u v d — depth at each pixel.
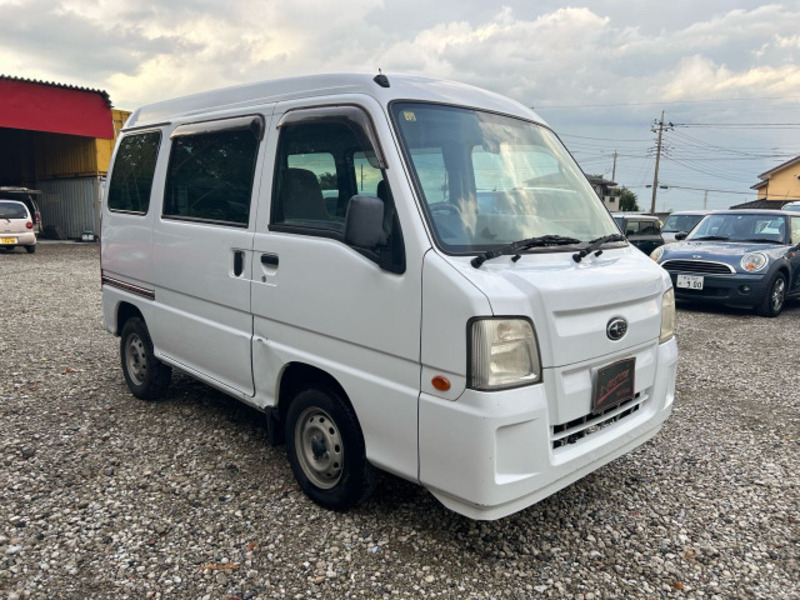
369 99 3.08
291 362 3.41
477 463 2.56
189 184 4.23
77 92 23.58
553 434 2.81
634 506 3.60
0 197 23.47
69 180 26.19
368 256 2.94
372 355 2.97
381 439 2.97
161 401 5.14
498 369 2.56
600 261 3.25
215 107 4.11
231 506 3.47
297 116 3.41
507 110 3.76
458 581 2.86
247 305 3.70
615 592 2.82
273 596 2.72
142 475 3.82
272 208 3.51
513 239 3.10
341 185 3.14
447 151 3.13
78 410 4.90
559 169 3.82
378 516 3.37
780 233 10.37
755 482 3.94
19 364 6.16
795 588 2.88
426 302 2.70
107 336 7.52
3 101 21.70
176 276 4.33
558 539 3.22
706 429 4.84
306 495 3.57
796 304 11.49
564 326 2.77
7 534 3.13
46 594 2.69
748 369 6.62
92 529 3.21
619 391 3.10
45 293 10.84
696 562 3.06
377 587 2.80
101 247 5.37
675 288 10.16
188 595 2.72
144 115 4.98
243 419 4.76
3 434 4.38
